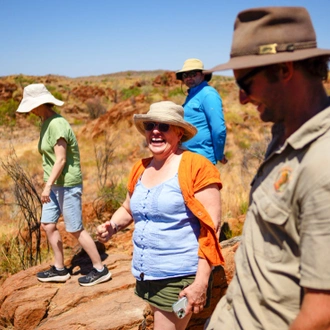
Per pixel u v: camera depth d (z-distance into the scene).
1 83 45.88
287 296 1.34
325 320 1.20
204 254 2.41
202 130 4.16
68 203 3.98
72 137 3.92
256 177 1.50
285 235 1.33
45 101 3.82
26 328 3.73
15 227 7.14
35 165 14.91
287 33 1.32
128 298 3.79
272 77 1.35
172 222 2.45
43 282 4.21
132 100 23.03
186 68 4.17
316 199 1.20
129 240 5.69
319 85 1.36
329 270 1.18
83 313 3.61
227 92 39.03
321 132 1.27
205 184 2.47
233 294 1.55
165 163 2.58
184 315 2.37
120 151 16.91
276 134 1.54
